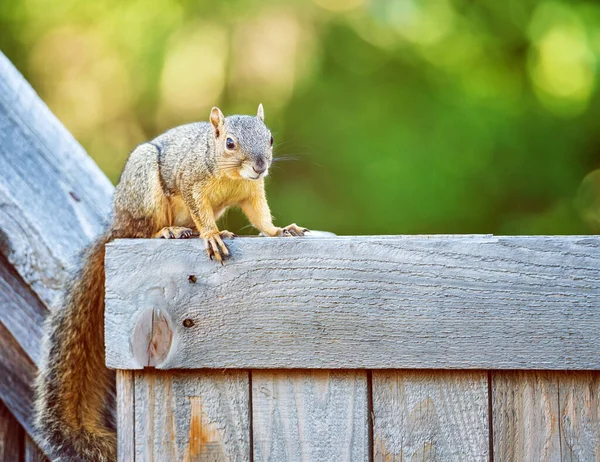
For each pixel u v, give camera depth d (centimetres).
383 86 1125
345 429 364
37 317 396
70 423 396
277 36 1167
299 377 365
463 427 363
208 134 431
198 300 365
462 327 362
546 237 361
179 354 364
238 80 1165
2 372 398
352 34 1150
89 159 409
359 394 364
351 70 1143
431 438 363
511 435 362
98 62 1144
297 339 364
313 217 1052
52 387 397
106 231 404
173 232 415
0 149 399
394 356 363
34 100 408
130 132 1148
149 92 1135
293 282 364
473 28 1116
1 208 395
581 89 1070
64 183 401
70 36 1143
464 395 363
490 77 1111
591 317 361
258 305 364
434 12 1127
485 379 363
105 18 1148
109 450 393
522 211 1065
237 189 432
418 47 1128
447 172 1053
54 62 1146
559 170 1058
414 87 1117
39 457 399
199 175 428
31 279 395
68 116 1147
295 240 364
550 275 361
